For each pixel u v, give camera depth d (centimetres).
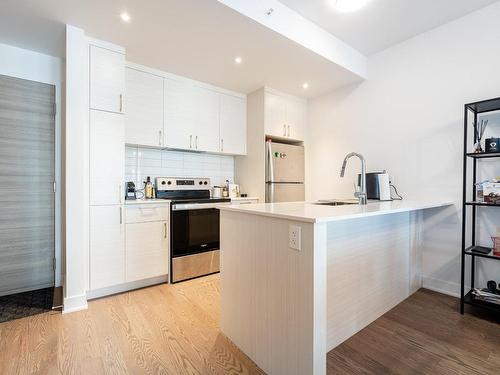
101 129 222
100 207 221
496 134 212
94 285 218
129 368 139
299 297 116
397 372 137
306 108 371
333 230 155
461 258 213
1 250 231
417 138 256
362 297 177
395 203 208
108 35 215
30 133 242
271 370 132
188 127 298
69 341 162
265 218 135
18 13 185
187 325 182
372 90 293
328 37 251
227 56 248
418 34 254
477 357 148
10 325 180
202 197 321
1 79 228
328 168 342
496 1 209
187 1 173
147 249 246
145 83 268
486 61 214
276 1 207
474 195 215
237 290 156
